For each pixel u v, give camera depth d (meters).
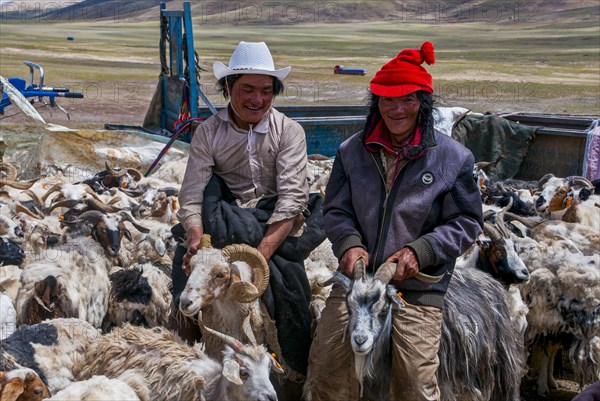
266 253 4.80
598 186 9.42
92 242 6.40
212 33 122.31
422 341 4.41
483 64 50.59
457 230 4.42
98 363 4.87
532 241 6.69
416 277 4.39
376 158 4.55
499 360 5.16
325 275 5.63
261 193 5.11
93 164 10.32
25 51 48.62
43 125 9.95
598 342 6.21
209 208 4.90
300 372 5.00
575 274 6.27
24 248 6.37
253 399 4.38
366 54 64.62
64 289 5.70
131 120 19.06
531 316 6.44
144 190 8.90
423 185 4.43
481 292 5.18
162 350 4.76
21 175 10.30
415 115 4.46
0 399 4.16
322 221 5.13
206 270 4.50
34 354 4.78
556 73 42.81
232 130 5.03
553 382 6.75
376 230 4.51
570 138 11.48
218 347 4.77
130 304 5.95
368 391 4.58
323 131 11.49
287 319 4.90
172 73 12.38
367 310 4.21
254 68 4.85
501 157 10.41
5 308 5.41
